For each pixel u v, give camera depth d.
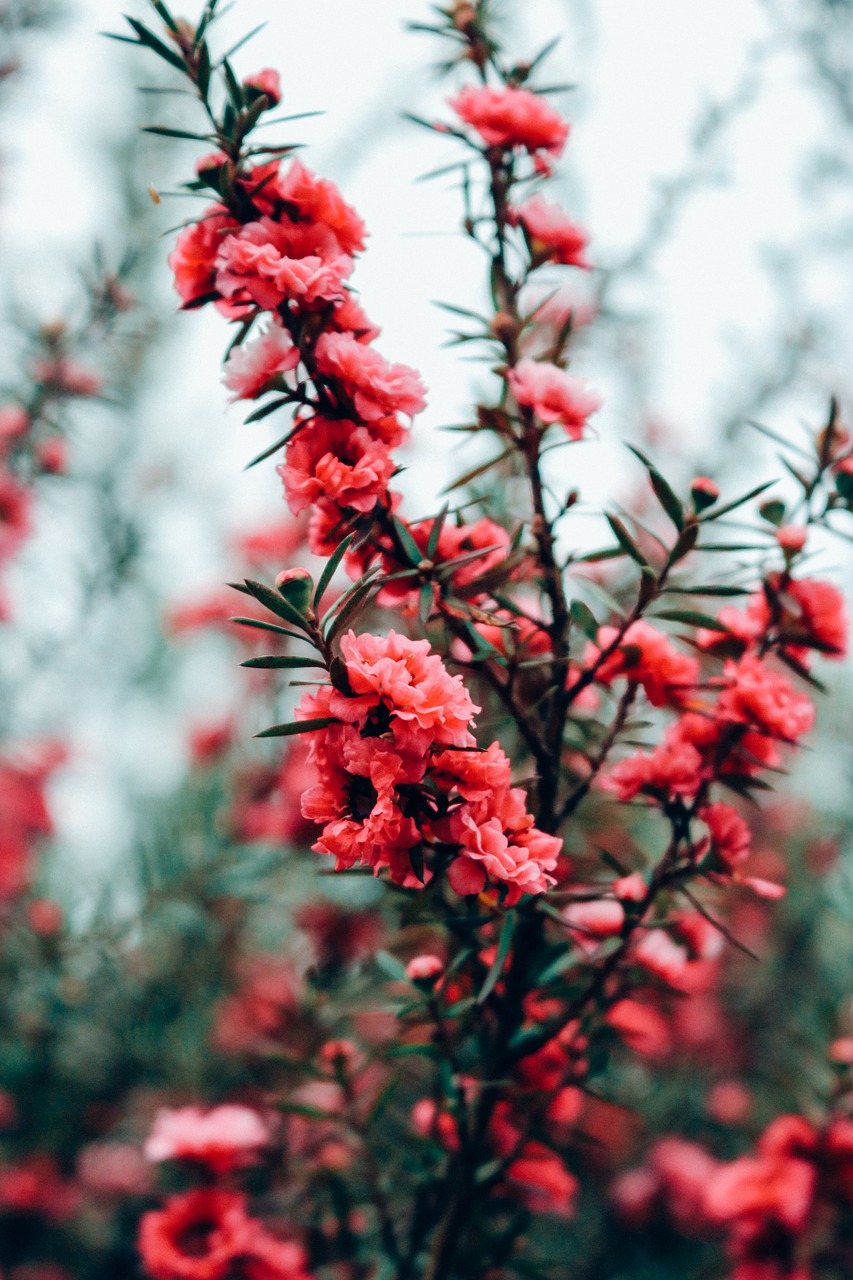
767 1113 0.58
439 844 0.32
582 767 0.40
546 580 0.35
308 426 0.34
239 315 0.35
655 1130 0.59
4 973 0.56
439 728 0.31
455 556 0.35
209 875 0.56
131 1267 0.56
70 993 0.55
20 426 0.53
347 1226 0.41
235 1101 0.54
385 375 0.33
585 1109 0.55
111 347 0.57
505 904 0.32
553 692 0.35
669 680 0.35
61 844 0.72
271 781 0.57
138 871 0.57
